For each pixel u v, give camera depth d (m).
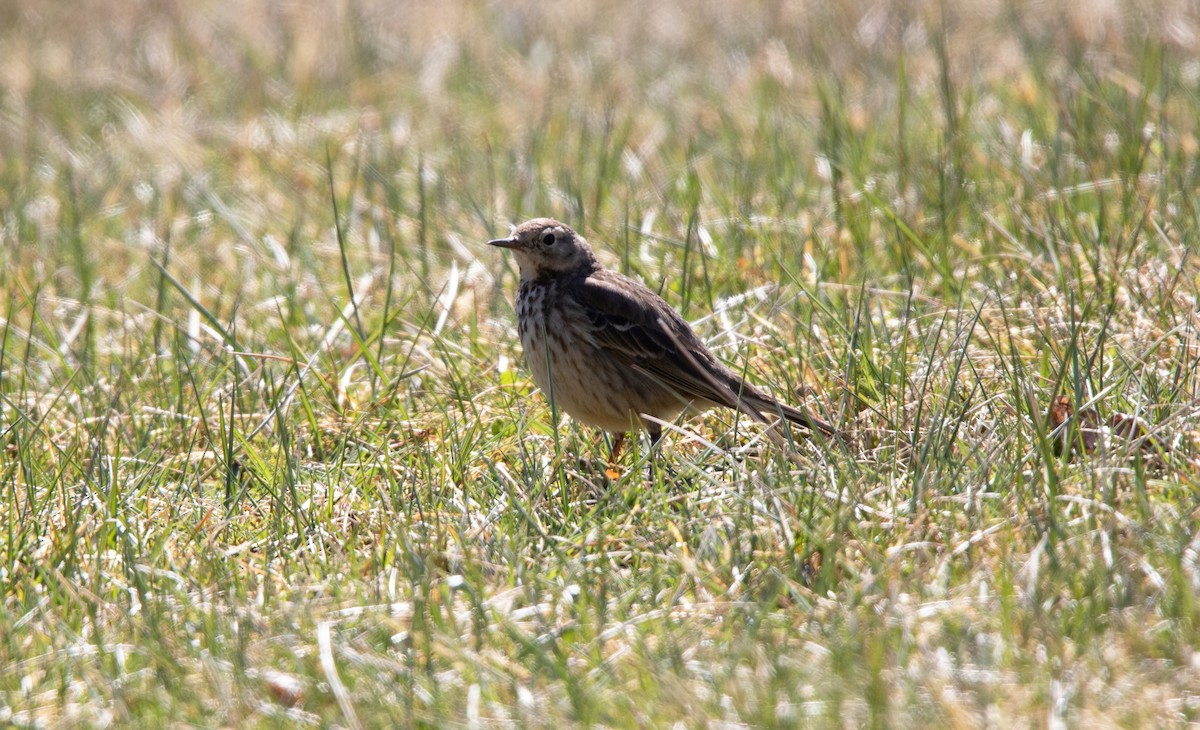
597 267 11.62
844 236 14.50
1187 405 9.53
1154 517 8.27
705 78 23.42
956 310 12.31
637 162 18.38
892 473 9.28
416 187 18.22
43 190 19.38
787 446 10.05
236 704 7.19
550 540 8.95
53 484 10.03
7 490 10.20
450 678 7.44
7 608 8.56
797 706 6.77
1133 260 12.80
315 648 7.66
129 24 29.47
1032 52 21.44
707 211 16.20
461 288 14.50
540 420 11.44
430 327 13.34
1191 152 15.53
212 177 19.55
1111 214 14.18
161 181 19.50
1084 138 16.12
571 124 21.17
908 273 12.98
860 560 8.38
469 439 10.61
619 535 8.95
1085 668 7.02
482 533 9.14
